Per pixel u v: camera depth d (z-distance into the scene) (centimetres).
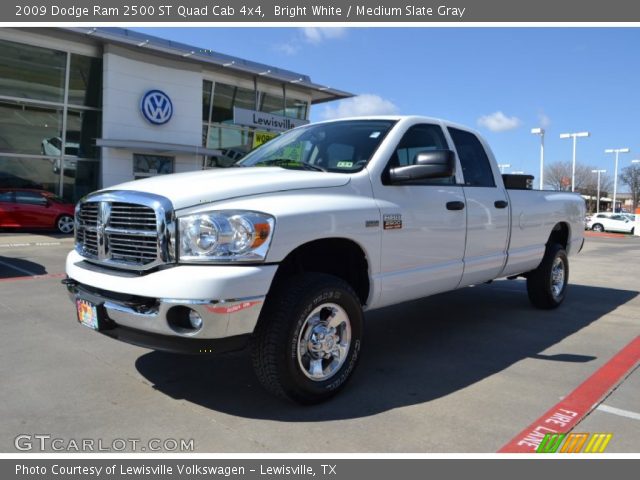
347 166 418
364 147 429
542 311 670
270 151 485
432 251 448
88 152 2130
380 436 317
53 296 722
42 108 2002
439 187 462
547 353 487
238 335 318
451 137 500
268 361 335
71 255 407
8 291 758
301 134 488
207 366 439
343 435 318
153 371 426
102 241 362
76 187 2117
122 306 332
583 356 478
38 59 1953
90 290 364
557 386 401
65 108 2047
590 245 2130
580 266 1241
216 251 316
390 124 450
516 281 911
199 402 365
